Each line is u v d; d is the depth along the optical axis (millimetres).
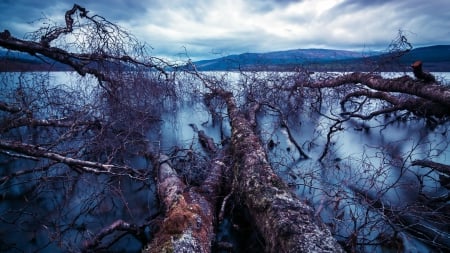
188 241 2426
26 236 3471
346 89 10797
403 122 9328
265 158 3986
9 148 3135
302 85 10242
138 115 6703
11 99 6020
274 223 2588
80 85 6934
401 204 4043
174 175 4094
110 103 6234
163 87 8156
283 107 10656
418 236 3371
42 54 4727
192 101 11898
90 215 3963
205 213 3168
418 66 5090
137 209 4148
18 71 5242
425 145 6824
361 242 3311
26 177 5125
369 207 3664
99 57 5410
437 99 4809
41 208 4133
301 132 8461
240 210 3914
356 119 10180
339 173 5344
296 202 2838
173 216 2674
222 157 4973
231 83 11234
